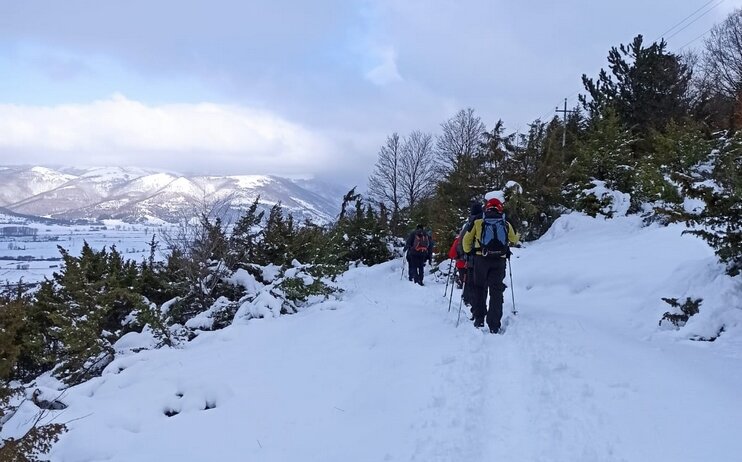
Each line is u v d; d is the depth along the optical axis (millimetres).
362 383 5484
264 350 7250
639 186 13875
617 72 21766
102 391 6508
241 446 4477
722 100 25312
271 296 9734
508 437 3971
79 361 9281
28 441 4223
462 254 9008
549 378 5082
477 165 17766
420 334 7043
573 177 16672
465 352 6086
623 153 16000
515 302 9398
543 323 7223
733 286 6457
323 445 4297
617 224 13961
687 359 5434
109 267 13000
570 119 24859
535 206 16578
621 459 3543
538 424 4152
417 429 4277
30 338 9953
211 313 10648
